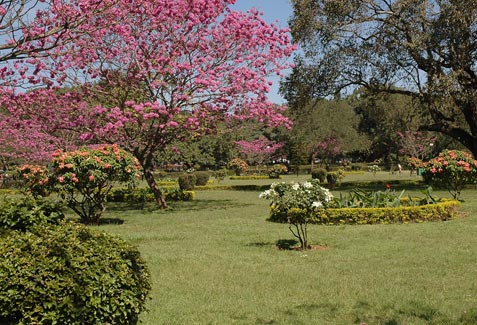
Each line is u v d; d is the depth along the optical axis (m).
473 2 20.14
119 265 3.98
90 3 7.87
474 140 24.73
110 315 3.83
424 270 7.52
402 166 55.47
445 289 6.40
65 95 17.12
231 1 17.50
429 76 22.36
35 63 15.95
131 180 14.05
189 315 5.55
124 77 17.36
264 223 13.48
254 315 5.54
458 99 21.98
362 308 5.71
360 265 8.01
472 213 14.33
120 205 20.95
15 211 4.83
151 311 5.67
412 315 5.42
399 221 12.88
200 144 56.88
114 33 16.02
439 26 21.02
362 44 24.19
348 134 54.59
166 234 11.67
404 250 9.13
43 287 3.67
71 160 13.35
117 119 16.16
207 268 7.97
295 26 24.62
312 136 54.47
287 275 7.41
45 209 5.09
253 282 7.02
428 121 27.50
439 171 16.92
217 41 17.64
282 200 9.41
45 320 3.62
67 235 4.07
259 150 52.94
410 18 21.84
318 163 65.12
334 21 23.86
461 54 21.66
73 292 3.69
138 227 13.38
